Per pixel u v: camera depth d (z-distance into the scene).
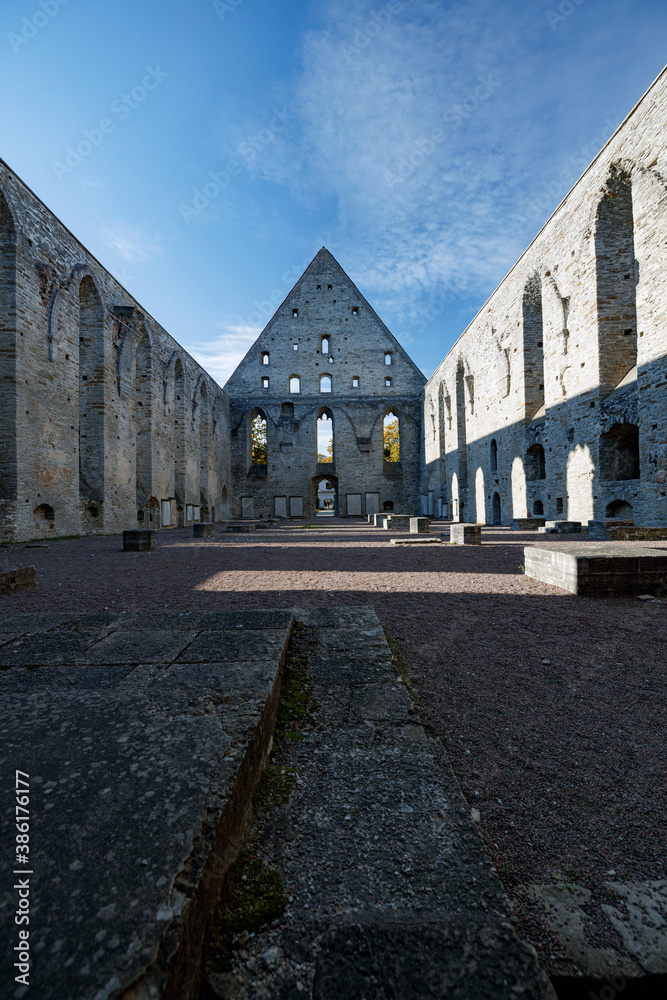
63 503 14.89
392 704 2.35
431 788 1.68
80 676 2.24
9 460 12.81
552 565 5.45
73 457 15.41
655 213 11.30
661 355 11.18
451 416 28.59
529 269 18.31
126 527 19.27
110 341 18.38
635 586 4.93
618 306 14.12
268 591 5.48
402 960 1.01
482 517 23.80
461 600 4.88
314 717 2.25
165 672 2.27
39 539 13.84
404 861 1.34
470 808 1.76
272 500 36.91
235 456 37.19
